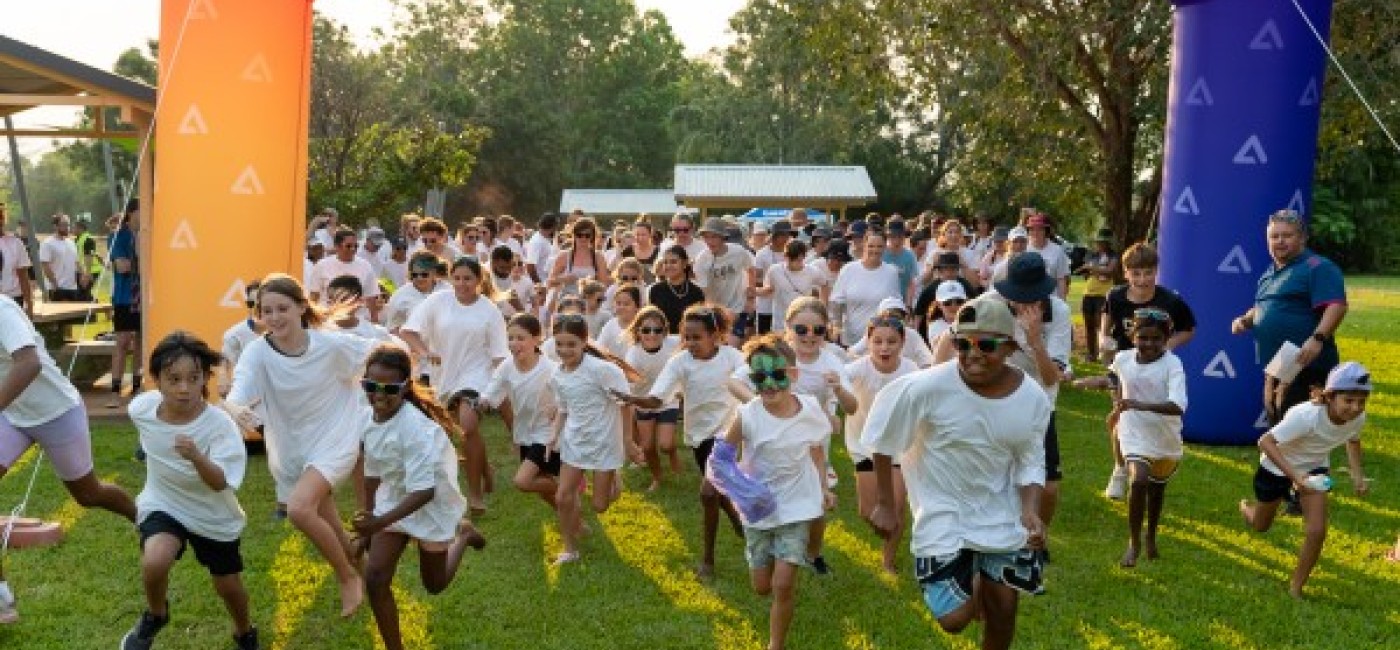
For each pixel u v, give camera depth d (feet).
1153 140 63.41
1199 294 33.19
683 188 128.57
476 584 20.54
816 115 191.93
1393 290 126.11
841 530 24.26
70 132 40.75
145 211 34.47
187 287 30.25
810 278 37.65
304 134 30.96
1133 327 22.20
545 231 44.01
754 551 17.95
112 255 37.40
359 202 97.86
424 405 16.94
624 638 18.08
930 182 183.42
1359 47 52.90
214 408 16.53
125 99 33.53
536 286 40.73
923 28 55.36
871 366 21.97
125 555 21.56
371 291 35.94
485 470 26.45
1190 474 29.63
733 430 18.16
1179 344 25.95
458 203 216.54
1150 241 57.88
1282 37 31.83
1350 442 27.71
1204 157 32.81
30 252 57.77
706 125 213.05
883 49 57.00
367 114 116.37
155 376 15.89
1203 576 21.40
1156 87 54.80
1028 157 61.72
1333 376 20.27
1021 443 14.58
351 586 18.54
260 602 19.31
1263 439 20.97
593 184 255.29
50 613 18.60
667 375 23.81
